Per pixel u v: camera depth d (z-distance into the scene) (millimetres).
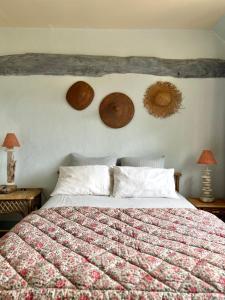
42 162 3449
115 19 3146
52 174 3455
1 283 1191
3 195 3014
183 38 3420
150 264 1333
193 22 3219
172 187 2980
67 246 1562
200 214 2217
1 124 3410
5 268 1307
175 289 1149
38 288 1162
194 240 1643
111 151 3453
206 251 1486
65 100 3414
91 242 1618
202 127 3459
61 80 3404
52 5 2805
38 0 2701
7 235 1747
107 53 3412
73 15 3047
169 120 3447
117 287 1160
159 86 3418
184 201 2773
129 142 3451
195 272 1258
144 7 2848
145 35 3408
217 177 3479
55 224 1931
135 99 3426
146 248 1522
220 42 3434
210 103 3447
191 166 3467
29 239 1651
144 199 2816
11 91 3395
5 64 3377
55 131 3430
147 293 1128
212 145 3463
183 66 3420
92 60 3393
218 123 3459
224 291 1140
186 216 2150
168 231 1804
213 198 3260
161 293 1129
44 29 3385
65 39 3395
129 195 2887
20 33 3383
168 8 2865
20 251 1483
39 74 3395
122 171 3004
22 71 3385
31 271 1273
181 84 3434
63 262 1357
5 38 3383
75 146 3445
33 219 2025
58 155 3447
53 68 3389
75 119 3428
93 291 1143
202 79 3434
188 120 3449
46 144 3439
